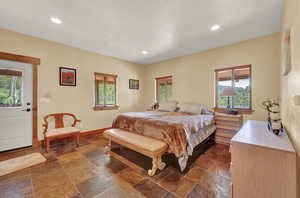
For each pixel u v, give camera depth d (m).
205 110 3.53
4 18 2.25
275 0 1.81
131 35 2.89
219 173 1.92
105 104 4.31
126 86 4.92
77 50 3.64
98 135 3.85
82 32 2.76
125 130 2.82
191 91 4.14
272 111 1.62
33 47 2.94
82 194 1.50
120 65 4.72
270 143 1.13
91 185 1.65
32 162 2.23
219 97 3.62
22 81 2.83
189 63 4.19
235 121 2.89
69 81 3.49
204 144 3.00
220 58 3.54
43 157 2.42
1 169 2.01
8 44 2.64
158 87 5.20
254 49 3.02
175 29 2.63
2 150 2.63
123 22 2.38
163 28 2.59
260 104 2.95
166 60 4.84
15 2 1.85
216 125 3.20
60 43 3.33
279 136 1.34
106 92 4.34
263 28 2.59
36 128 2.99
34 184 1.67
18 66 2.79
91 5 1.93
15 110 2.77
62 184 1.67
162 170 2.01
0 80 2.61
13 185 1.64
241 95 3.27
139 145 2.02
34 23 2.41
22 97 2.84
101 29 2.64
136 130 2.59
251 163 1.12
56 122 3.19
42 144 3.06
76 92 3.62
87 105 3.85
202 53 3.89
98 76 4.12
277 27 2.55
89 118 3.90
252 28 2.59
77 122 3.64
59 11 2.07
